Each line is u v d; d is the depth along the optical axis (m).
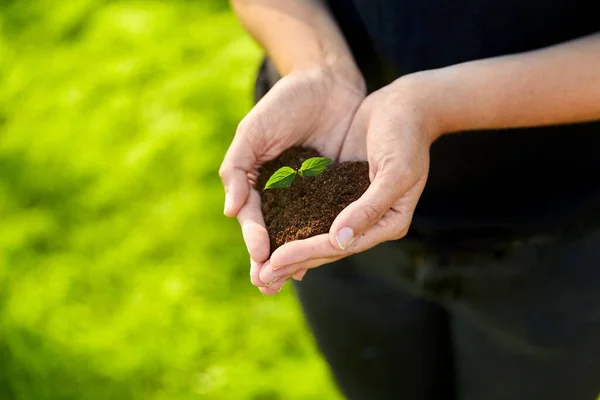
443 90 1.06
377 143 1.04
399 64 1.13
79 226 1.92
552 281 1.19
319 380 1.58
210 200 1.90
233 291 1.74
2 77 2.37
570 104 1.06
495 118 1.07
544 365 1.27
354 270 1.25
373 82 1.17
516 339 1.25
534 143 1.12
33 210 1.97
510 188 1.16
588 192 1.15
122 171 2.00
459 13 1.09
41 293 1.77
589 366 1.27
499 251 1.16
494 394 1.32
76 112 2.18
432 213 1.17
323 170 1.11
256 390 1.58
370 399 1.36
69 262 1.84
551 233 1.15
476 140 1.12
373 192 1.02
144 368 1.62
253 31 1.17
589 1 1.08
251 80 2.13
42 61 2.38
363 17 1.14
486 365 1.30
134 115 2.14
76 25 2.45
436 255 1.17
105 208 1.94
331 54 1.13
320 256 1.02
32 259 1.86
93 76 2.27
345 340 1.31
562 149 1.13
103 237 1.88
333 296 1.28
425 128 1.05
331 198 1.09
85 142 2.10
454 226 1.15
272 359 1.62
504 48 1.10
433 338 1.31
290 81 1.10
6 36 2.48
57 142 2.12
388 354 1.31
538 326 1.22
